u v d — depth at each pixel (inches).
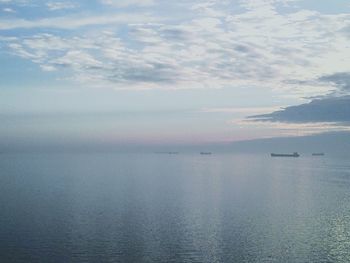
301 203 5315.0
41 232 3651.6
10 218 4205.2
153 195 6067.9
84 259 2957.7
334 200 5570.9
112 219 4202.8
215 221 4133.9
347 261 2920.8
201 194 6200.8
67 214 4424.2
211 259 2974.9
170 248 3213.6
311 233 3668.8
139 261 2925.7
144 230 3742.6
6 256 3009.4
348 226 3927.2
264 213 4586.6
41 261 2915.8
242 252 3129.9
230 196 5999.0
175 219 4229.8
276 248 3221.0
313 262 2920.8
